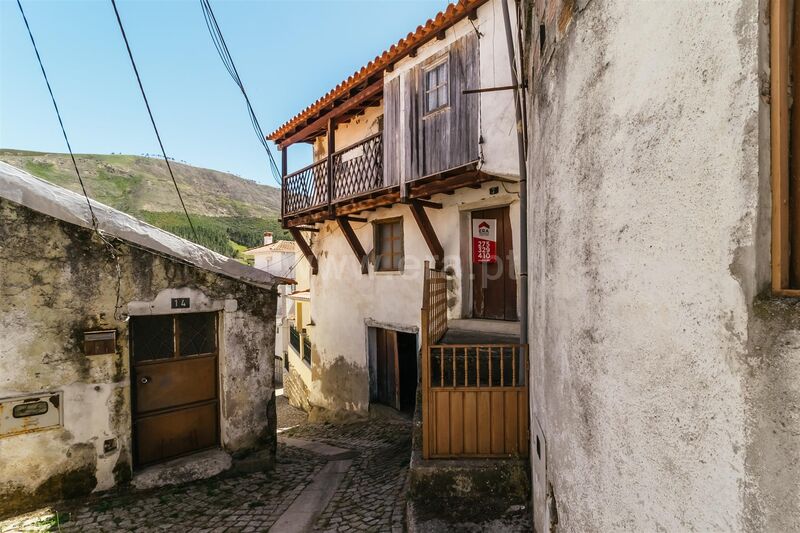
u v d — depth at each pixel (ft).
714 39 3.92
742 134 3.62
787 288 3.41
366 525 13.51
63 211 14.99
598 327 5.84
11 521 13.60
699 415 4.00
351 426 30.73
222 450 18.71
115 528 13.57
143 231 16.58
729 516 3.65
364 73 27.20
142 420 17.08
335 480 18.40
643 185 4.86
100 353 15.39
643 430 4.82
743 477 3.51
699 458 4.00
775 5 3.54
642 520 4.85
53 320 14.85
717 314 3.81
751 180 3.54
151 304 16.79
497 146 19.89
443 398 13.61
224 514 14.79
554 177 7.88
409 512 12.50
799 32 3.53
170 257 17.28
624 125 5.27
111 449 15.70
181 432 18.04
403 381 30.19
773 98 3.54
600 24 5.91
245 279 19.03
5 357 14.03
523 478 12.72
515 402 13.48
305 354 45.42
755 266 3.49
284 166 37.45
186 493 16.43
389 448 22.85
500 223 23.84
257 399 19.43
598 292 5.85
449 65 22.22
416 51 24.18
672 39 4.46
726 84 3.78
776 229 3.47
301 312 47.70
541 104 9.43
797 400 3.10
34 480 14.34
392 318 29.81
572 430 6.81
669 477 4.40
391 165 25.77
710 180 3.92
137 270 16.53
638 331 4.92
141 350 17.19
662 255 4.52
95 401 15.44
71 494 14.94
